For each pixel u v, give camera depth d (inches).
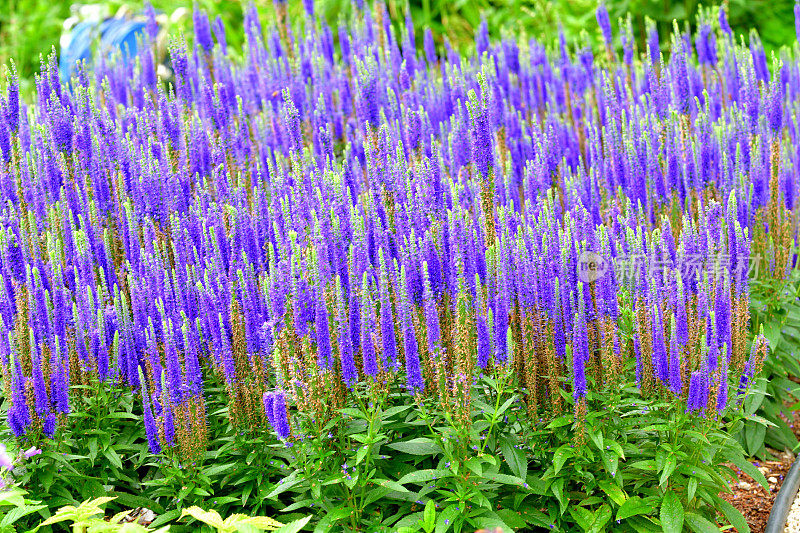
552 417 190.9
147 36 325.1
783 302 253.6
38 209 224.7
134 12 444.8
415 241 195.3
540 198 231.8
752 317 256.2
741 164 253.9
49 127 232.2
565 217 194.1
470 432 178.2
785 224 254.1
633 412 189.3
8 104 226.7
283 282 180.7
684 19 470.0
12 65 228.5
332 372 182.2
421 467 202.8
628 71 333.7
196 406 189.0
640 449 195.2
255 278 206.8
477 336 183.5
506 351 180.7
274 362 183.2
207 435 195.9
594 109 310.0
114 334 205.3
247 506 198.5
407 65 352.5
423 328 190.7
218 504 191.8
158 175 223.9
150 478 203.9
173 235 212.7
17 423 183.2
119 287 222.8
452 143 250.1
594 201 240.2
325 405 179.2
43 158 229.5
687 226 196.7
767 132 264.1
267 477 195.3
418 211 204.8
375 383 178.4
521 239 187.8
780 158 261.9
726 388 181.5
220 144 249.6
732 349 194.1
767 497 235.5
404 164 221.5
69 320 199.8
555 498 196.9
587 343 180.4
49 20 593.9
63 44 434.6
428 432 197.6
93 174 232.5
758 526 221.1
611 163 256.2
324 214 195.8
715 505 204.4
